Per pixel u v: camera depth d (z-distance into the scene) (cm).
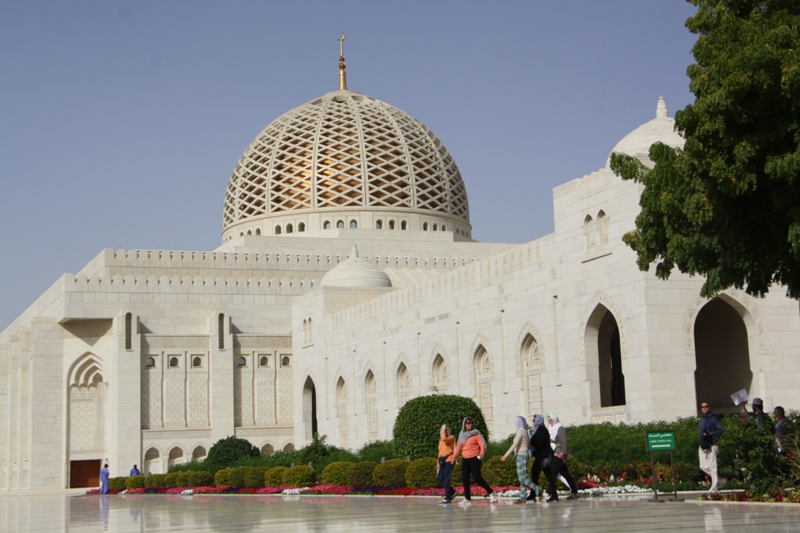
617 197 4169
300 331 7319
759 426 2573
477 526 2006
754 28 2494
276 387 7581
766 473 2520
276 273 7906
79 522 2861
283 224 8588
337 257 8088
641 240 2892
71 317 7188
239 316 7625
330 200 8531
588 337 4359
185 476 5225
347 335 6562
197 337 7438
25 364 7606
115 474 7069
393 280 7612
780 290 4231
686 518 2020
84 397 7388
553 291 4588
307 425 7175
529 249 4797
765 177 2503
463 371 5309
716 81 2491
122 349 7175
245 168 9031
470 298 5262
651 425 3678
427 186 8850
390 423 5997
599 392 4334
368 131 8794
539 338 4678
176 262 7688
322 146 8681
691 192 2638
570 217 4491
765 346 4166
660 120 4522
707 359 4569
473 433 2822
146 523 2644
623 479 3303
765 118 2477
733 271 2645
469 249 8475
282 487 4328
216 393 7350
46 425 7238
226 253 7819
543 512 2312
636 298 4025
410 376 5803
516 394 4841
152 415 7256
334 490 3928
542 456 2727
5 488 7869
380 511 2645
